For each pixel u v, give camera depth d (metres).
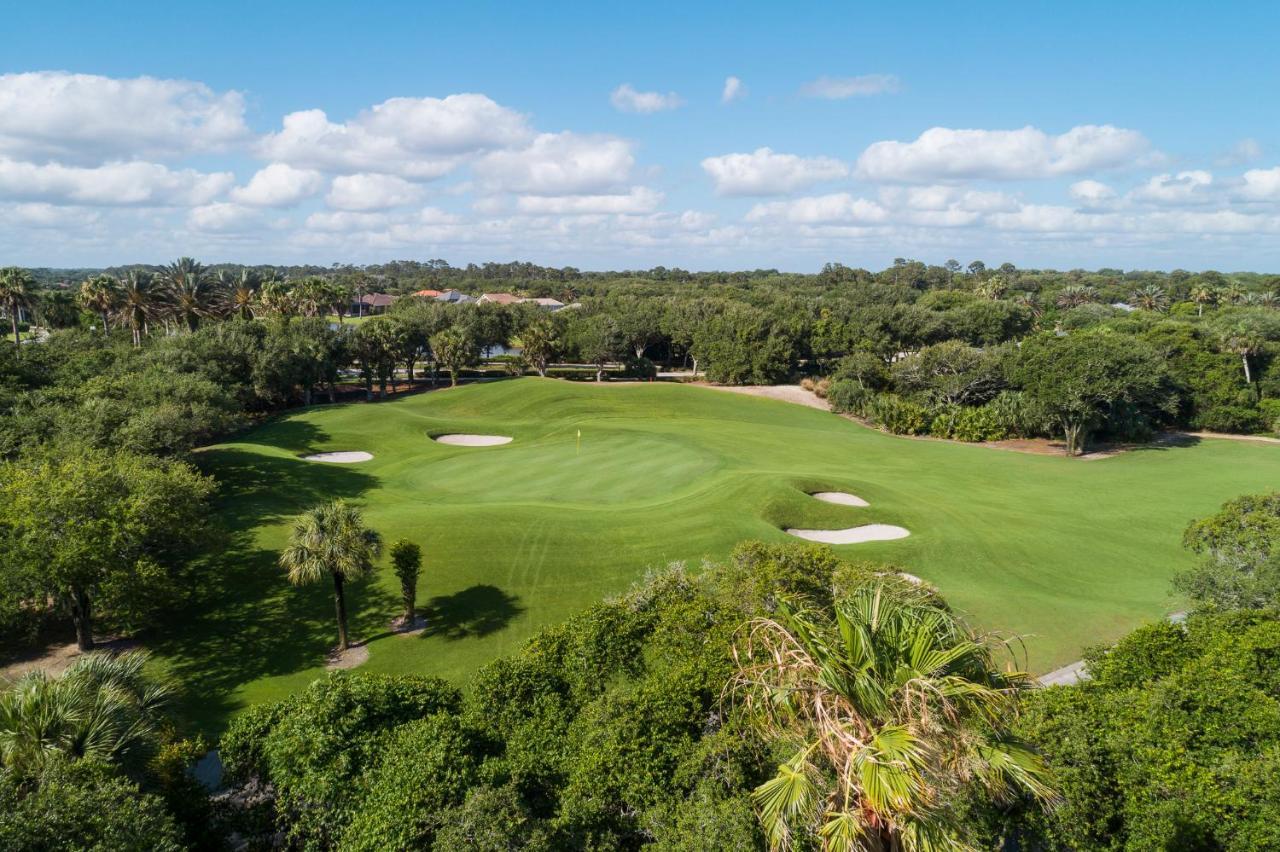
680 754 12.78
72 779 10.74
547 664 16.09
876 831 7.27
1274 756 12.37
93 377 54.69
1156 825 11.79
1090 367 56.81
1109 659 17.59
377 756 13.12
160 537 24.97
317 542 22.70
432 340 90.50
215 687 21.62
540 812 12.48
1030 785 7.52
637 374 101.06
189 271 78.44
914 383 79.50
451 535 30.95
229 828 13.23
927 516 35.75
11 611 21.28
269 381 68.62
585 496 40.31
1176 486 44.59
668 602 18.98
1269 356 71.62
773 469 44.16
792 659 8.13
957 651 7.25
